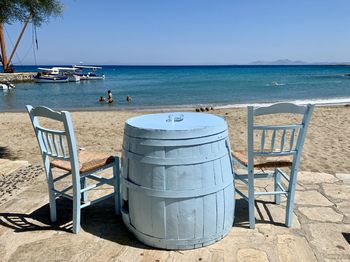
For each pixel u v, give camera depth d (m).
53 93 28.73
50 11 7.16
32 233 3.40
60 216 3.79
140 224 3.08
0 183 4.84
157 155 2.82
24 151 7.07
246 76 62.00
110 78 58.19
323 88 30.92
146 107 17.56
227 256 2.94
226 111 13.79
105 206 4.04
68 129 3.03
